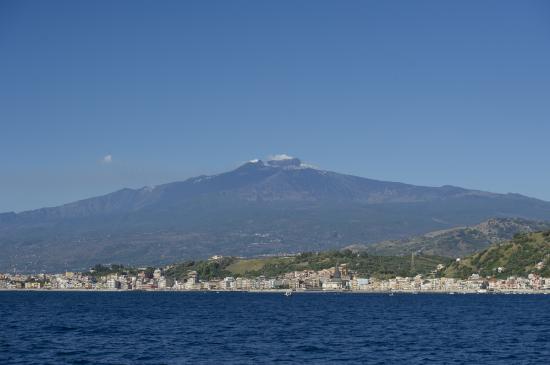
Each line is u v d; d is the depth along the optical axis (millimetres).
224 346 156625
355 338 176125
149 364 128250
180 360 133250
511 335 182125
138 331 195375
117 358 135375
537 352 144500
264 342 165625
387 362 131250
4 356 138125
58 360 132750
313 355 140875
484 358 136125
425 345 159000
